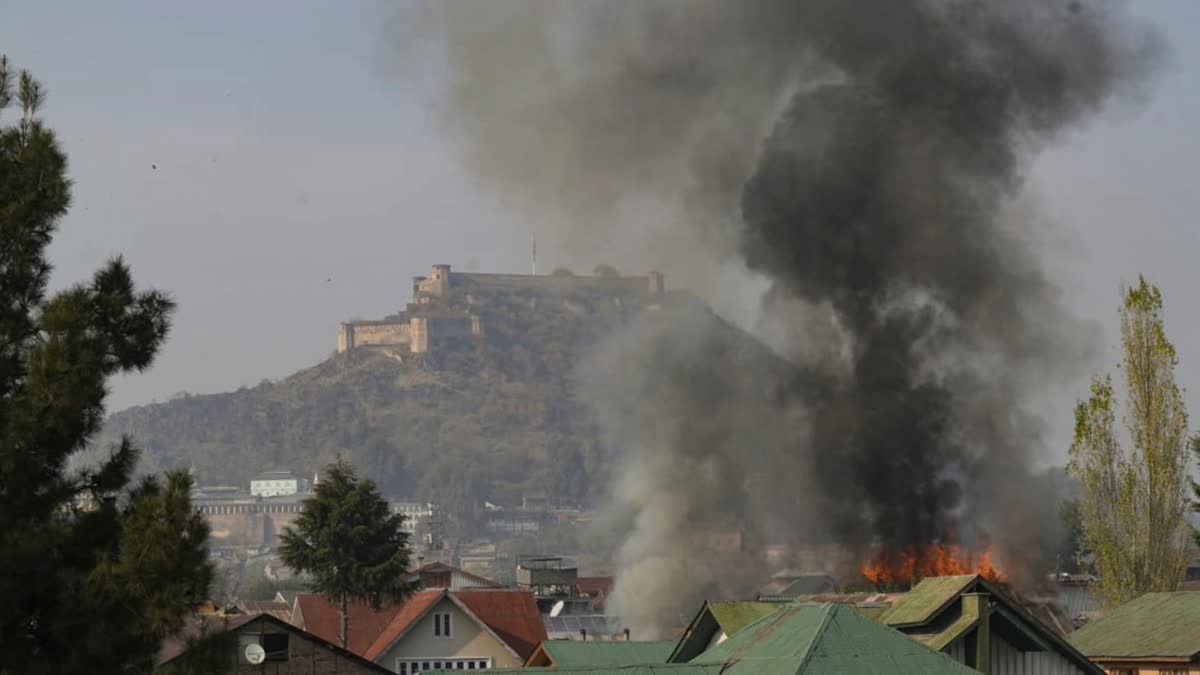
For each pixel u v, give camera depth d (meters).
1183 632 103.25
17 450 59.62
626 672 64.81
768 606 97.69
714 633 97.88
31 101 66.19
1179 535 164.75
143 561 59.03
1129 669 103.94
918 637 84.12
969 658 83.00
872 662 61.81
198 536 61.25
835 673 60.78
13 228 63.25
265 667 120.81
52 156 64.88
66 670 57.75
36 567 58.03
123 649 59.03
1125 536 165.50
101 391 62.81
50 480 61.81
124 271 66.25
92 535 61.53
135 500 62.12
